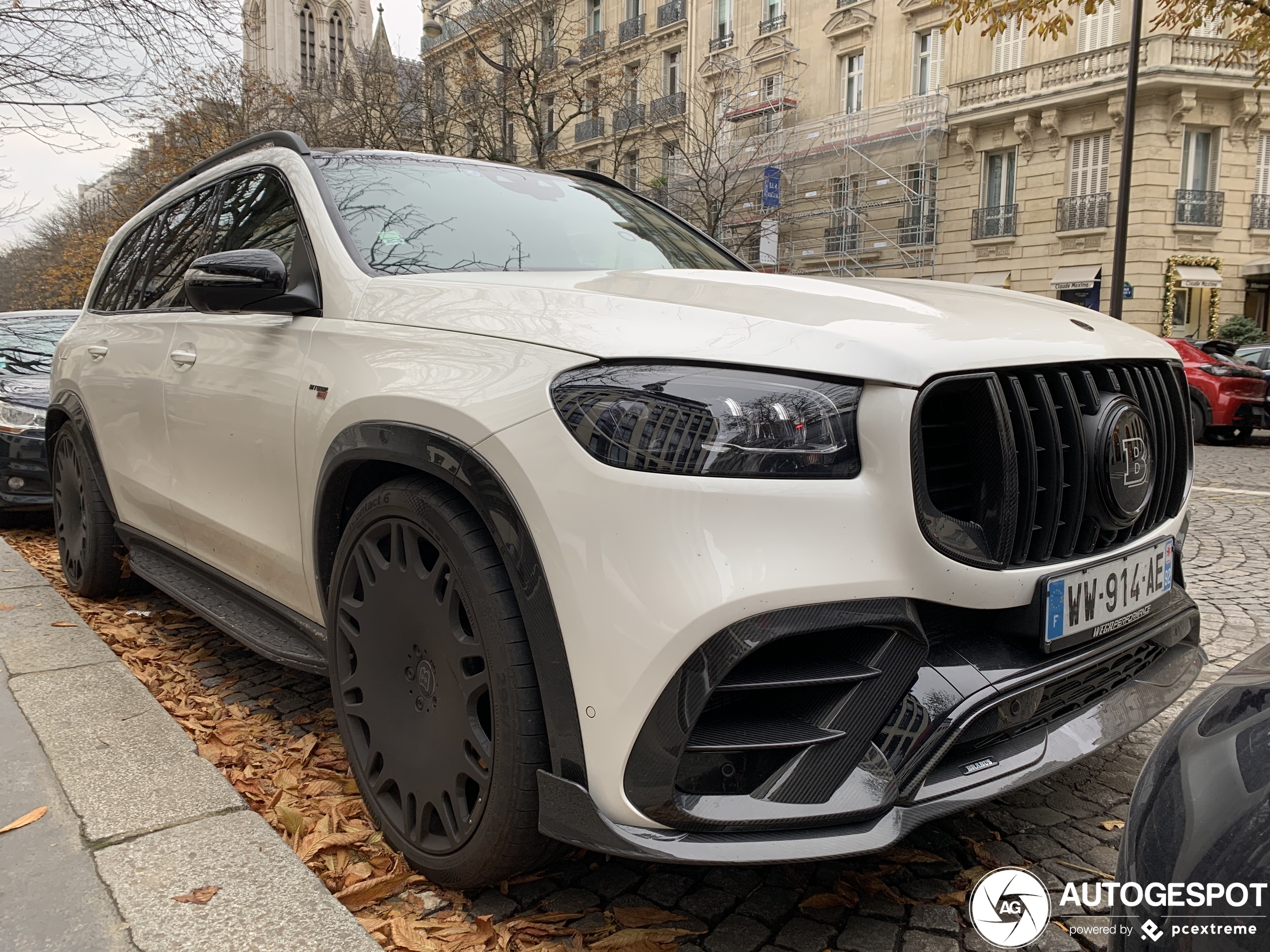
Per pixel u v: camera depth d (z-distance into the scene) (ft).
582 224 9.18
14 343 21.09
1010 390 5.54
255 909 5.53
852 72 89.04
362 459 6.24
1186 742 3.68
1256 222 73.41
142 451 10.62
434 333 6.25
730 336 5.23
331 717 8.99
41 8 26.63
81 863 5.99
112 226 85.87
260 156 9.55
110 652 10.14
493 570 5.35
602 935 5.61
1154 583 6.61
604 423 4.94
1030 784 5.35
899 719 5.10
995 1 36.22
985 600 5.33
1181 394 7.10
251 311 7.52
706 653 4.70
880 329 5.34
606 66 100.37
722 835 4.81
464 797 5.65
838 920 5.81
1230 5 34.76
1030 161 77.66
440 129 67.21
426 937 5.51
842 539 4.92
